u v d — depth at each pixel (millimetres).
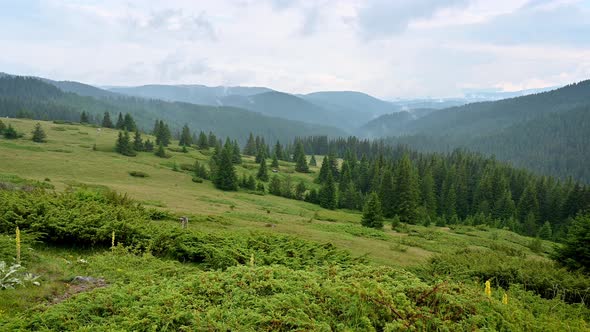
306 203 78750
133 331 6020
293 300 6793
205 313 6523
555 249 15609
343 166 119438
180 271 10586
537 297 9867
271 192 84188
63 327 6242
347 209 87375
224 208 44688
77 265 10703
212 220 28922
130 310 6727
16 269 8969
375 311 6504
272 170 116500
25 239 11820
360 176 116188
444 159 133000
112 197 22094
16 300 7562
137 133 99500
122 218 16172
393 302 6652
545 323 6801
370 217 47156
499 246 36250
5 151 66375
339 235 31938
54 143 85500
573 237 14867
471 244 39250
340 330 6008
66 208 15914
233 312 6535
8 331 5969
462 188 96875
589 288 10781
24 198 16500
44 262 10188
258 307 6809
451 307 6793
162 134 120438
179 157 101938
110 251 13289
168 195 49656
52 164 62094
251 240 15109
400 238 36281
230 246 14062
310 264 12562
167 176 74938
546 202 96312
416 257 26656
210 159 97750
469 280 12008
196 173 82562
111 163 74438
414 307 6656
